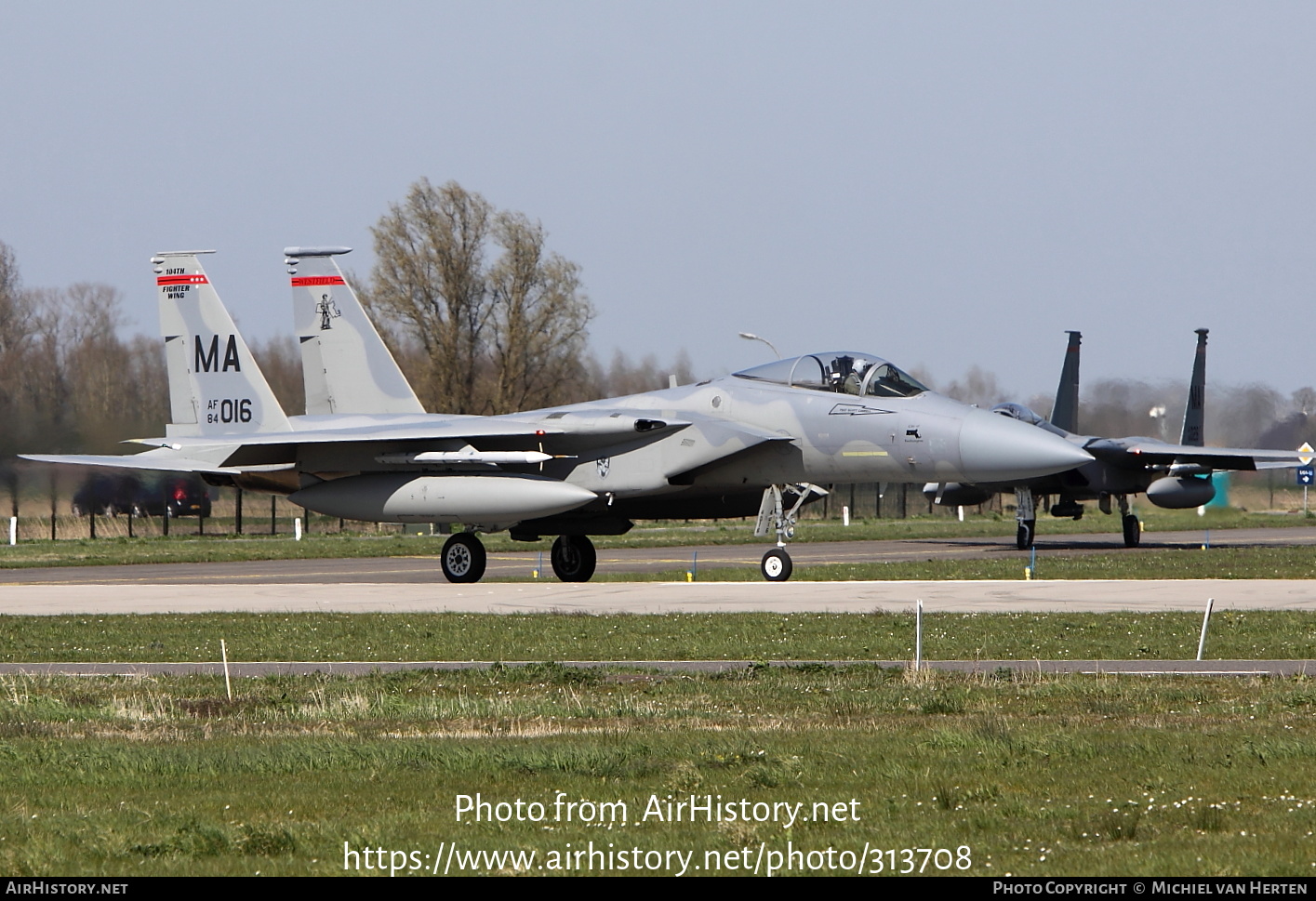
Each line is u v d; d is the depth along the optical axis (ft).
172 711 115.34
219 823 76.64
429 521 253.85
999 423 237.04
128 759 92.22
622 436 250.98
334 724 108.37
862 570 277.85
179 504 495.00
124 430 443.73
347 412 292.20
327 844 72.13
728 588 233.96
